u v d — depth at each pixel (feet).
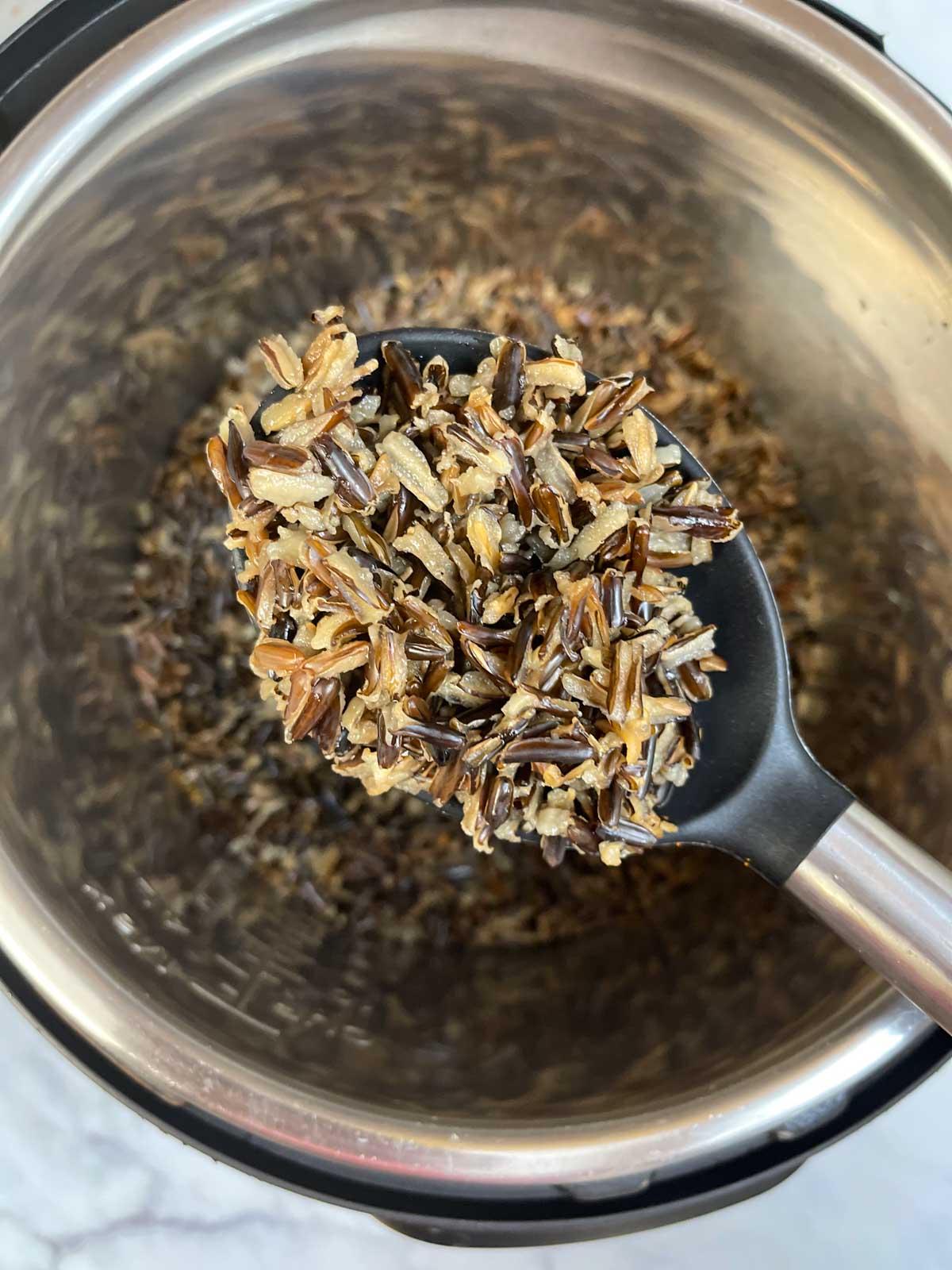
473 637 0.46
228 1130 0.44
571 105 0.50
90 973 0.43
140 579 0.61
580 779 0.48
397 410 0.49
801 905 0.54
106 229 0.47
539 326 0.64
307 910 0.61
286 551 0.47
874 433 0.56
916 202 0.47
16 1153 0.62
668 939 0.60
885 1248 0.64
